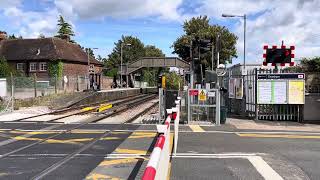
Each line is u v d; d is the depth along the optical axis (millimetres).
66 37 81562
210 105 19797
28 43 72875
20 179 8766
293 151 12203
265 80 21453
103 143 13492
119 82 91438
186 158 10945
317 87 25328
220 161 10602
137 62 87438
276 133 16562
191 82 24766
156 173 3719
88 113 27016
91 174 9180
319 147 12984
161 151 4465
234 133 16406
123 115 25922
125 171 9461
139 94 71250
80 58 76125
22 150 12227
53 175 9102
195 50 24672
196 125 19312
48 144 13336
